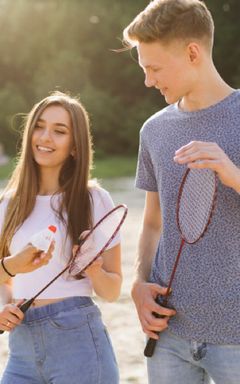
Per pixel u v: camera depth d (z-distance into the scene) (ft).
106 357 12.19
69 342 12.02
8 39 175.22
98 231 11.96
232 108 10.93
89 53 174.09
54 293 12.17
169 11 10.85
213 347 11.22
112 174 116.47
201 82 11.07
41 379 12.23
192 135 11.16
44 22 175.01
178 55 10.94
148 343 11.78
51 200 12.67
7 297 13.11
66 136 12.78
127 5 177.47
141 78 172.76
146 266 12.40
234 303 10.94
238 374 11.11
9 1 176.45
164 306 11.50
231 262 10.91
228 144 10.82
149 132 11.80
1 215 13.02
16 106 165.89
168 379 11.76
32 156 12.88
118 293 12.78
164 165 11.50
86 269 11.80
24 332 12.15
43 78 168.66
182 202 11.07
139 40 11.03
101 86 175.94
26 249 11.50
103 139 167.43
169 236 11.46
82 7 174.50
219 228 10.90
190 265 11.16
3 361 21.86
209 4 173.27
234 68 171.42
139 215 59.41
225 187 10.81
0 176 114.62
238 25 171.94
